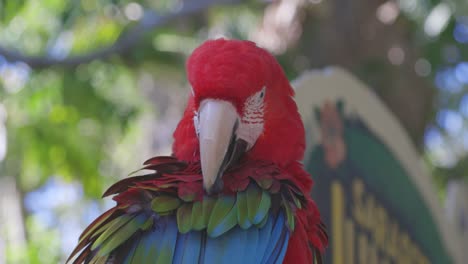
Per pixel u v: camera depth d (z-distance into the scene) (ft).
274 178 11.10
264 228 10.49
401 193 19.08
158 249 10.23
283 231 10.61
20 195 39.60
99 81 31.01
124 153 40.57
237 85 11.16
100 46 30.04
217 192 10.64
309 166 16.14
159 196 10.57
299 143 12.21
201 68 11.23
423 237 19.76
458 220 23.93
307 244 11.17
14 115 32.48
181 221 10.31
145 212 10.64
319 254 11.83
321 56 27.17
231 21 32.86
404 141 19.36
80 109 31.94
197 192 10.61
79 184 37.81
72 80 30.71
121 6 29.60
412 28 29.17
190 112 11.78
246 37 32.60
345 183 17.10
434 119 37.93
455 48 33.37
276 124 11.83
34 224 40.19
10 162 34.91
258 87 11.51
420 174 19.86
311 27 27.35
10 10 26.76
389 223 18.51
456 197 24.20
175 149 12.10
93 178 33.73
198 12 28.50
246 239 10.32
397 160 19.06
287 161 12.03
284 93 12.04
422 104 28.19
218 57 11.30
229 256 10.15
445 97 38.06
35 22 30.91
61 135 32.50
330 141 16.85
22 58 27.94
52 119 32.19
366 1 27.61
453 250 21.06
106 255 10.47
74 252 10.80
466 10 31.55
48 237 38.65
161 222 10.45
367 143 17.98
